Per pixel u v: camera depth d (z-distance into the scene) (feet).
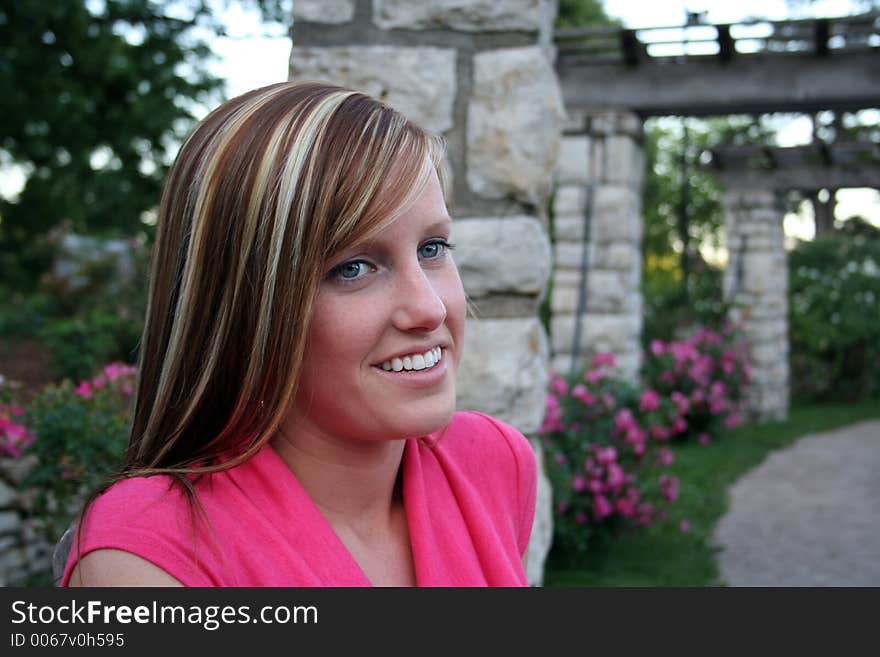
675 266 60.49
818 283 44.55
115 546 2.41
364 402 2.69
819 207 59.36
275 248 2.55
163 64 26.89
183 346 2.70
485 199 8.03
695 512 21.33
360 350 2.65
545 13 8.34
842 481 26.05
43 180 30.96
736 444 31.22
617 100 24.88
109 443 9.58
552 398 15.74
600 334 26.03
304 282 2.55
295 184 2.55
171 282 2.78
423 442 3.29
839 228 59.47
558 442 15.89
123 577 2.39
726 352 33.17
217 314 2.66
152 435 2.78
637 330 28.40
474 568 3.03
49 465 9.52
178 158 2.80
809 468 28.07
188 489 2.58
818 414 40.70
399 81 8.07
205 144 2.72
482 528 3.15
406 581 2.99
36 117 27.55
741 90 23.50
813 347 44.88
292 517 2.69
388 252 2.68
